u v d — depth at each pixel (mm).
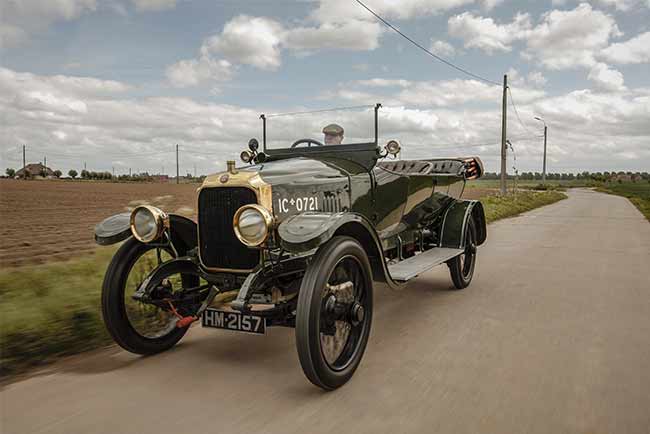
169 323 3922
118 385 3172
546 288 6094
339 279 3385
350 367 3248
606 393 3027
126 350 3670
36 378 3268
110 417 2736
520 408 2834
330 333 3176
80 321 4168
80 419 2713
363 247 3750
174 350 3865
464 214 6039
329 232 3053
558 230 13281
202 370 3443
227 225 3498
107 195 27078
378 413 2787
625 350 3814
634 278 6688
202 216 3598
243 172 3465
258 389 3123
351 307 3299
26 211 16516
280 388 3139
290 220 3209
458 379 3270
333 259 3119
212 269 3609
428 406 2871
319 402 2934
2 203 20469
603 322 4582
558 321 4629
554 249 9531
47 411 2805
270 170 3652
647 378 3264
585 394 3014
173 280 5223
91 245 8516
